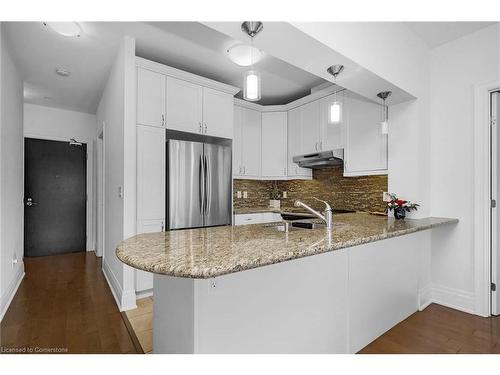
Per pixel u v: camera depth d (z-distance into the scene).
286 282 1.49
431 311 2.56
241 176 4.10
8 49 2.72
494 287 2.49
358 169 3.21
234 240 1.51
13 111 2.97
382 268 2.13
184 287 1.29
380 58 2.15
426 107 2.78
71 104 4.53
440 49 2.78
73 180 4.89
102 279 3.46
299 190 4.48
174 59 3.13
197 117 3.30
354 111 3.26
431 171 2.82
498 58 2.41
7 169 2.68
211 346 1.24
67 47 2.80
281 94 4.27
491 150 2.51
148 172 2.88
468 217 2.58
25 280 3.41
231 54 2.89
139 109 2.84
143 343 1.99
